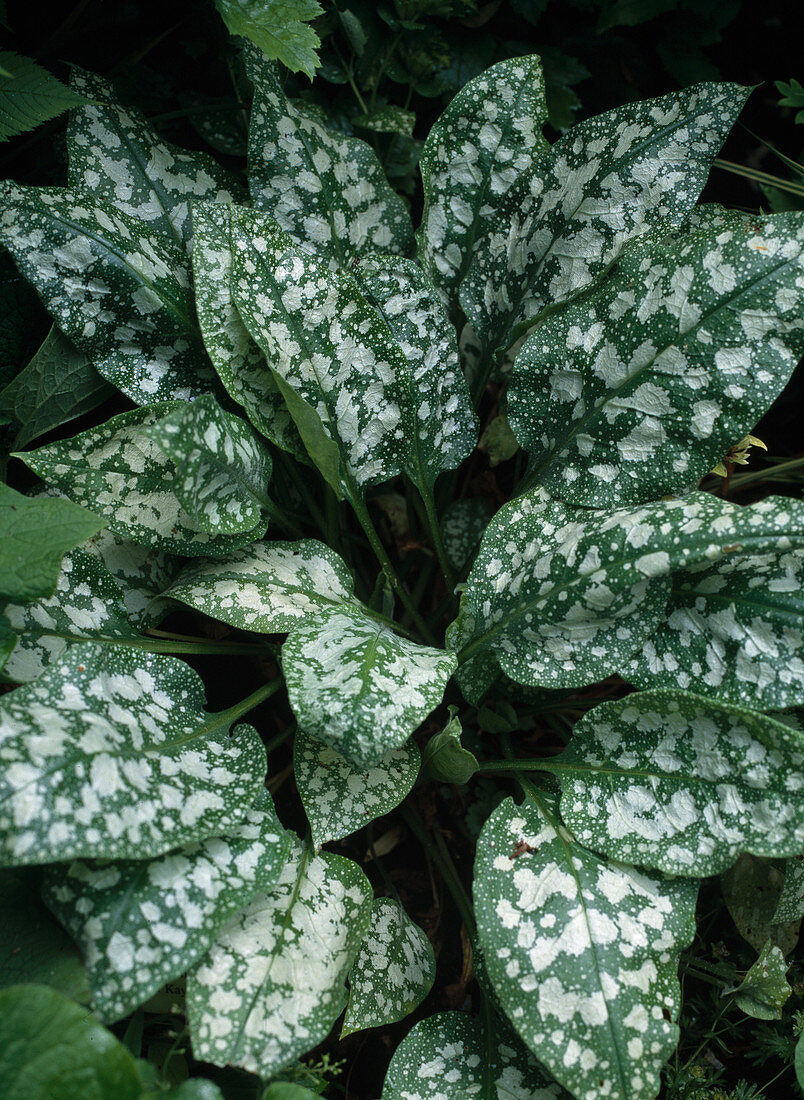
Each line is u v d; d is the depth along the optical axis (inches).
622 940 27.7
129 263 30.3
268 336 29.9
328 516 33.4
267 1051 26.4
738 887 31.4
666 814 28.2
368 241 33.1
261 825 28.2
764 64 40.3
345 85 35.9
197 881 27.0
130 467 29.7
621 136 31.1
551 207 31.9
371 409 31.0
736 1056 31.3
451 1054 28.9
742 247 28.8
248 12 30.2
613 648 29.0
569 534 29.3
